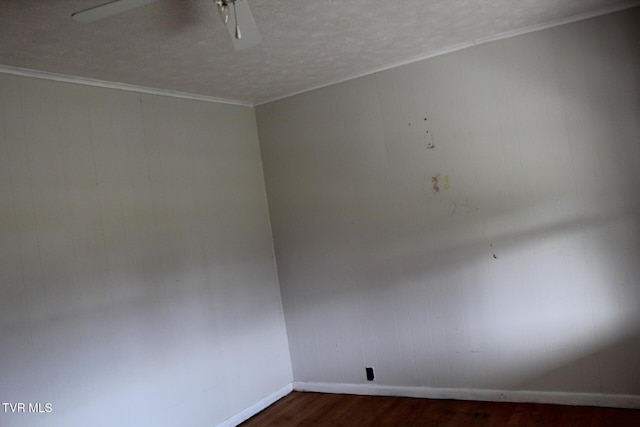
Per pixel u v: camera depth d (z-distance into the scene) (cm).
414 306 392
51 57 274
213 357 377
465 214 370
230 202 413
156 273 344
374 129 400
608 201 327
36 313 274
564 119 336
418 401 387
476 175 364
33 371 269
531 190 348
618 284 326
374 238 405
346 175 414
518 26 337
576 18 328
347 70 388
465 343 375
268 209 447
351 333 420
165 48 286
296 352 447
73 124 307
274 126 444
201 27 262
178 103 380
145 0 185
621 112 321
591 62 326
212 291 384
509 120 352
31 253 276
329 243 424
